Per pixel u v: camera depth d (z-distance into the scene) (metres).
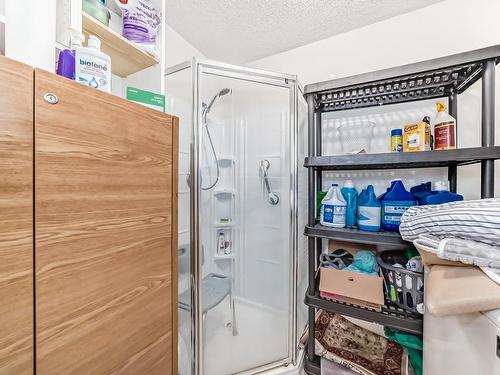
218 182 1.50
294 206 1.39
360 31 1.44
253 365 1.28
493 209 0.52
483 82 0.85
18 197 0.40
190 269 1.19
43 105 0.43
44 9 0.55
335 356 1.09
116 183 0.57
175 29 1.49
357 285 1.01
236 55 1.76
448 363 0.58
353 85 1.04
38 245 0.43
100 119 0.53
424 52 1.27
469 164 1.11
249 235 1.60
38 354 0.43
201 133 1.26
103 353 0.55
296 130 1.39
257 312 1.55
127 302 0.61
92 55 0.61
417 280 0.90
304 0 1.24
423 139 0.98
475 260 0.51
